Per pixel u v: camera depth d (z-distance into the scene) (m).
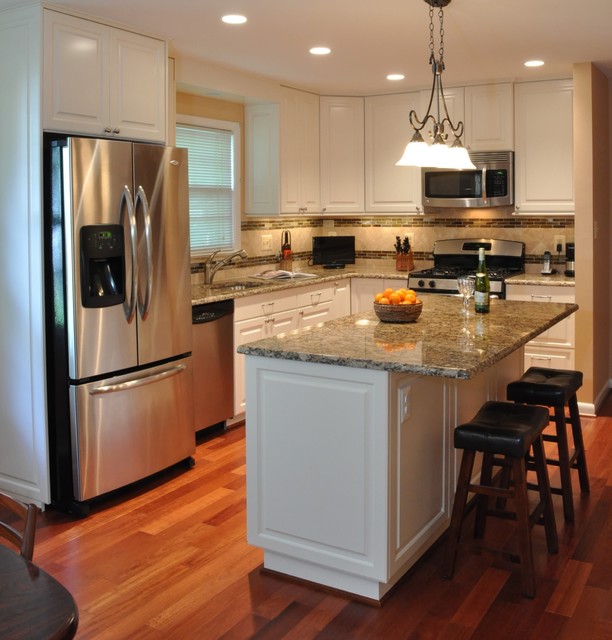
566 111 5.45
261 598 2.90
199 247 5.45
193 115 5.29
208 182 5.50
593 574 3.04
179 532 3.49
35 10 3.47
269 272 5.90
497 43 4.44
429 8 3.67
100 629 2.68
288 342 3.11
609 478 4.13
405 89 5.95
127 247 3.74
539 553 3.24
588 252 5.19
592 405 5.31
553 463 3.58
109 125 3.86
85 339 3.60
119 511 3.74
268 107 5.68
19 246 3.65
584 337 5.27
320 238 6.64
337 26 3.99
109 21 3.80
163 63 4.20
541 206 5.61
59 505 3.74
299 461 2.93
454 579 3.02
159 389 4.03
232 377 4.98
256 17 3.80
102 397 3.71
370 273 6.19
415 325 3.58
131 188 3.76
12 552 1.56
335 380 2.82
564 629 2.65
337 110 6.14
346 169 6.20
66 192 3.48
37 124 3.51
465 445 2.90
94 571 3.12
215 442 4.79
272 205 5.77
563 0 3.54
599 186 5.38
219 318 4.80
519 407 3.18
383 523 2.77
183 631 2.67
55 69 3.55
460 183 5.81
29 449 3.76
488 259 6.11
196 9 3.63
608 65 5.13
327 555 2.91
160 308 4.00
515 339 3.17
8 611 1.34
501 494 2.89
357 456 2.80
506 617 2.73
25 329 3.69
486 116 5.66
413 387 2.94
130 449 3.87
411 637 2.61
